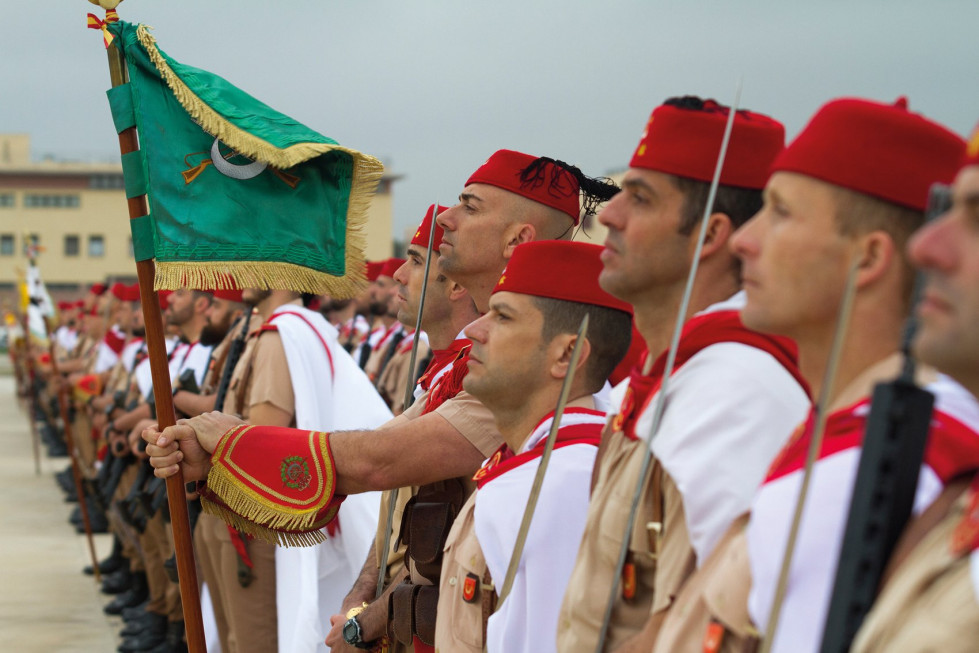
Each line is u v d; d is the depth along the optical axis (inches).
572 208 123.8
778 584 50.4
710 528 67.5
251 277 121.2
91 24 120.8
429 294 134.8
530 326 97.8
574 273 98.0
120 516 257.3
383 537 132.8
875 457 47.1
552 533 91.4
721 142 77.8
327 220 125.6
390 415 182.9
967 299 41.1
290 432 118.5
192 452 120.0
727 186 78.0
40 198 2042.3
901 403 46.9
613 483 79.3
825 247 57.7
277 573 172.4
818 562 52.9
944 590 43.6
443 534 112.4
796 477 55.9
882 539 46.8
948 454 49.6
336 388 181.0
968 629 42.0
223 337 228.1
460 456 112.3
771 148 79.2
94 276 2055.9
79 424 438.3
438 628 102.6
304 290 123.6
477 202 122.0
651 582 75.4
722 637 59.0
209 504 122.1
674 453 70.1
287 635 168.6
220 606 186.7
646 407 76.5
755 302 59.7
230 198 122.2
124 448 286.2
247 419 181.9
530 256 98.7
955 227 41.7
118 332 428.1
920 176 56.9
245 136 117.3
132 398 304.3
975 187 40.9
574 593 79.2
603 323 98.2
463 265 122.6
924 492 49.0
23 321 575.5
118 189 2060.8
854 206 57.3
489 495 96.1
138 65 121.3
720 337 73.0
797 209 58.3
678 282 79.2
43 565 346.0
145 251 120.2
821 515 53.4
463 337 129.9
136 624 262.7
